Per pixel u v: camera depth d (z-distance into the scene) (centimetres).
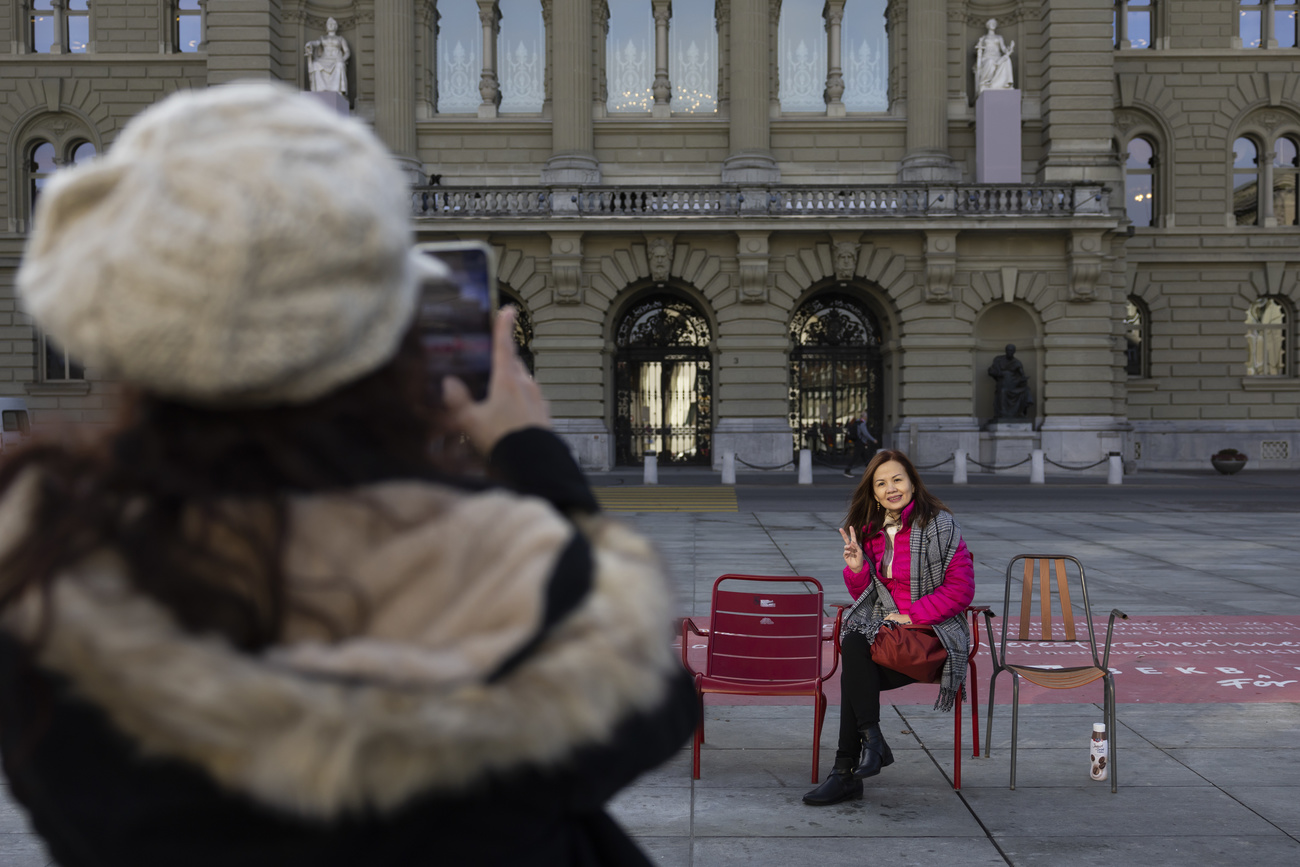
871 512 520
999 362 2984
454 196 2939
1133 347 3441
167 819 77
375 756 77
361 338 90
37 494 85
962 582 500
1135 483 2627
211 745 75
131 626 76
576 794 94
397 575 87
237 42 3019
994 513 1886
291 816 77
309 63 3102
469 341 122
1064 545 1441
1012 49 3075
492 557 92
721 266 2995
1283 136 3412
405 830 83
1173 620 927
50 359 3209
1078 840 439
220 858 78
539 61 3206
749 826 456
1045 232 2939
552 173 3045
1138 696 676
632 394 3206
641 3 3206
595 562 98
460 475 102
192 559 80
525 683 85
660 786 509
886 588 507
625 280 2991
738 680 523
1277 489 2427
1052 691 690
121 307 79
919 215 2898
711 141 3147
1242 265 3384
